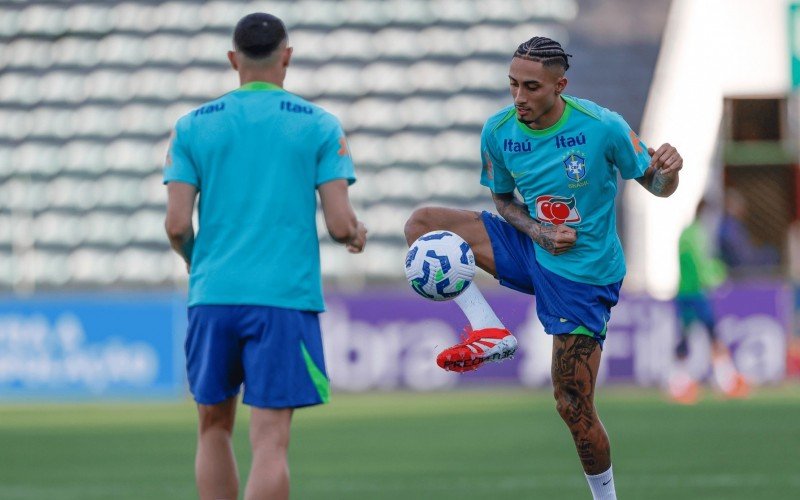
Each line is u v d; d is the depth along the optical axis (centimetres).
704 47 7681
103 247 7356
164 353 5825
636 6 8288
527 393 5903
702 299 5412
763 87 7594
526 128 2159
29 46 8238
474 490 2948
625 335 6016
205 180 1945
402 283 7200
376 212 7456
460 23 8306
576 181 2155
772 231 7469
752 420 4559
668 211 7150
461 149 7750
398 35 8250
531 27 8281
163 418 4959
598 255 2194
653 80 7912
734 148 7556
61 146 7750
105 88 7994
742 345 6075
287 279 1916
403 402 5519
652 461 3438
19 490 3094
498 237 2295
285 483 1891
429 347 5991
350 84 8025
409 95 7981
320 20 8300
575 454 3647
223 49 8150
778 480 3034
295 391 1914
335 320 5975
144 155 7700
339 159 1950
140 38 8212
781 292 6094
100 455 3822
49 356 5859
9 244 7375
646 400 5431
